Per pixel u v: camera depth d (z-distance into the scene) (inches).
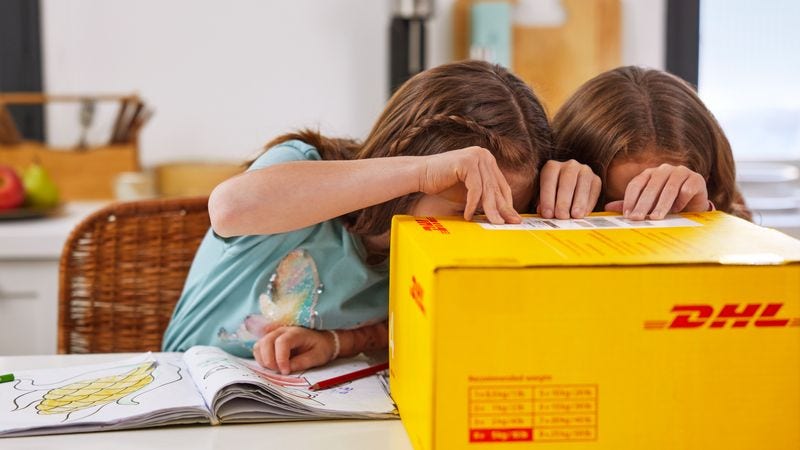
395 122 39.6
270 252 41.8
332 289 42.1
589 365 26.7
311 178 36.6
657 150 41.2
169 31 105.9
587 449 27.0
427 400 26.9
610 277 26.4
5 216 85.0
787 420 27.4
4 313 83.3
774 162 110.3
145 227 54.2
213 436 31.7
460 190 35.7
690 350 26.9
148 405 33.1
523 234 30.8
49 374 37.6
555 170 37.8
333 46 107.1
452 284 26.1
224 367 35.6
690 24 107.3
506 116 37.8
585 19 107.0
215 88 107.1
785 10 107.9
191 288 44.9
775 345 27.1
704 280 26.6
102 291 53.7
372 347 43.4
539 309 26.3
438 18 107.1
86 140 106.2
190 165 102.1
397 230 33.3
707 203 37.4
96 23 105.1
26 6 104.0
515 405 26.6
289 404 33.3
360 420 33.5
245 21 106.3
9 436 31.2
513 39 107.0
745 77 109.2
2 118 96.9
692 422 27.2
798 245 29.0
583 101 44.0
